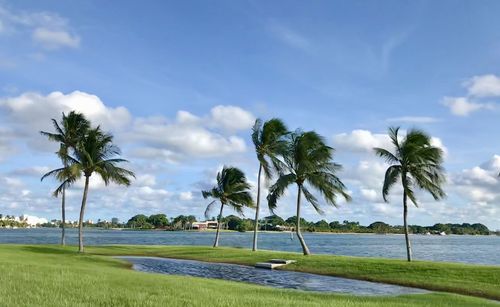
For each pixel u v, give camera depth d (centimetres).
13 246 4925
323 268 3622
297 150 4603
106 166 4766
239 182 6309
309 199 4766
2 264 2461
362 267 3494
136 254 5059
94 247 5669
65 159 4825
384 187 3944
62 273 2150
